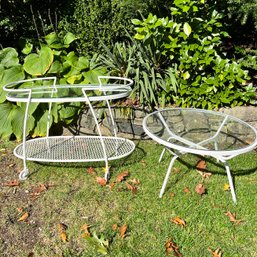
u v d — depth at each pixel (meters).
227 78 3.52
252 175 3.07
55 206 2.68
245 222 2.51
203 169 3.16
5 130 3.71
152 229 2.43
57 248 2.29
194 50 3.55
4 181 3.02
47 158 3.15
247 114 3.59
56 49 3.97
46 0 4.65
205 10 3.65
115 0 4.05
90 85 3.33
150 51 3.72
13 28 4.39
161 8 4.07
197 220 2.52
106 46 3.98
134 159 3.34
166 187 2.89
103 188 2.88
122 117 3.70
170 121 3.45
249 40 4.52
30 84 3.73
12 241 2.35
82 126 3.85
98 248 2.26
